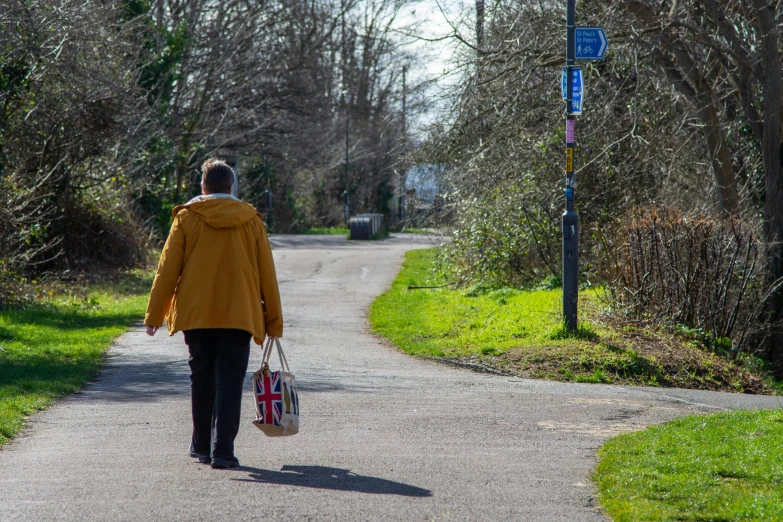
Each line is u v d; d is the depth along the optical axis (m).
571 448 9.55
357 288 34.16
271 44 66.19
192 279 7.96
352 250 62.59
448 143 28.45
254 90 66.44
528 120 28.81
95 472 8.02
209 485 7.57
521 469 8.46
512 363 16.67
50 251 34.50
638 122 26.31
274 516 6.72
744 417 11.43
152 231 42.91
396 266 46.44
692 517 6.80
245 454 8.94
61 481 7.70
